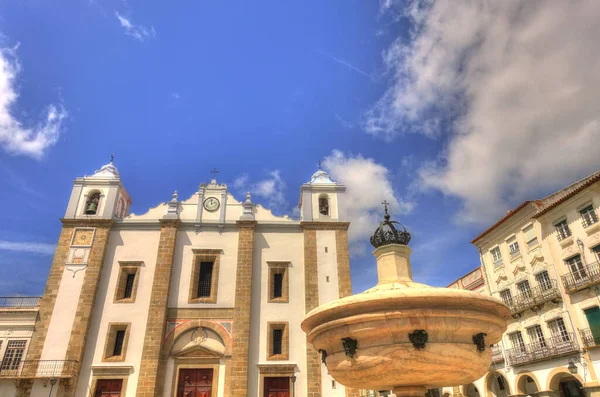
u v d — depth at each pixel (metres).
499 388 37.47
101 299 31.75
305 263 33.75
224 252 34.09
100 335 30.50
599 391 27.09
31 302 32.56
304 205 36.44
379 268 10.98
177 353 30.08
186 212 35.62
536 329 33.53
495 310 9.05
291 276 33.56
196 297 32.53
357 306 8.58
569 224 31.56
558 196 34.53
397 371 8.44
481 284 41.88
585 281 29.30
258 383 29.45
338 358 9.20
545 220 33.78
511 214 36.91
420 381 8.70
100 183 36.50
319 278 33.31
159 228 34.75
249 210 35.72
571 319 30.16
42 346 29.66
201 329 31.23
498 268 39.09
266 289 32.91
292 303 32.50
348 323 8.74
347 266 33.91
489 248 40.72
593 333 28.38
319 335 9.64
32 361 28.98
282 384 29.81
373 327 8.48
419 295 8.28
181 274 33.06
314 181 38.84
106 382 29.19
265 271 33.59
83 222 34.22
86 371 29.23
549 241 33.22
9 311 31.05
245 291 32.22
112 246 33.84
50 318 30.61
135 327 30.84
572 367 29.12
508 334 36.38
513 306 35.44
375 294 8.44
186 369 29.94
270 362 30.20
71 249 33.19
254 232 35.00
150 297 31.86
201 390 29.47
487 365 9.12
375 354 8.49
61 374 28.50
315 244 34.59
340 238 35.00
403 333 8.45
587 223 30.17
